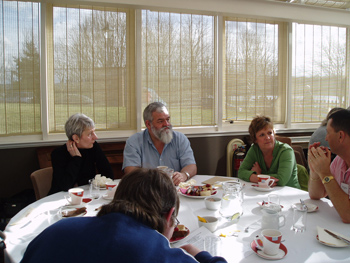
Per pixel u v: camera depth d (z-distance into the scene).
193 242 1.08
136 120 3.29
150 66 3.28
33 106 2.99
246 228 1.22
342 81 4.05
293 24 3.75
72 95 3.08
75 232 0.69
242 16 3.50
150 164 2.28
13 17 2.88
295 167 2.10
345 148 1.47
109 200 1.62
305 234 1.16
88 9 3.06
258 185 1.80
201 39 3.43
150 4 3.12
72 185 1.95
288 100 3.80
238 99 3.64
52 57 3.00
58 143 3.03
